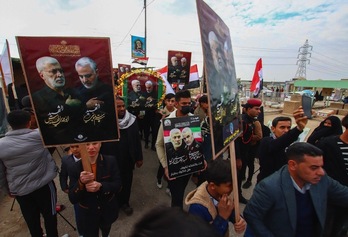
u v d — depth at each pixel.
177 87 6.09
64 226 2.89
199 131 2.79
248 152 3.69
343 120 2.19
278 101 22.53
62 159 2.34
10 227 2.88
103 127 1.54
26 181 2.09
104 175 2.09
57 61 1.39
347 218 2.36
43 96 1.39
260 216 1.58
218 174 1.47
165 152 2.60
